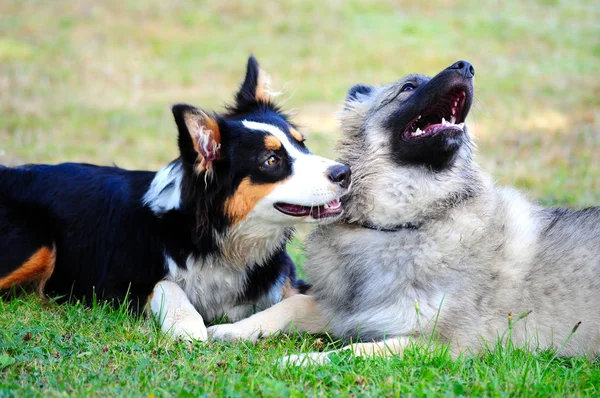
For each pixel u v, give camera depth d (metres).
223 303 7.44
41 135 15.72
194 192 6.89
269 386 5.28
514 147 14.91
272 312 6.99
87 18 26.16
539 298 6.49
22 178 7.82
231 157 6.78
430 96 6.60
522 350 6.18
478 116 17.16
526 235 6.77
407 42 23.75
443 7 27.38
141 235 7.20
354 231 6.87
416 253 6.47
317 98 19.17
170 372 5.61
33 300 7.34
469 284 6.39
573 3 27.92
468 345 6.33
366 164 6.91
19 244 7.39
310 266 7.18
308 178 6.63
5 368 5.56
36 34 24.27
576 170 13.19
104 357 5.86
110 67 21.73
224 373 5.62
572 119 16.95
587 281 6.56
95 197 7.61
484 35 24.45
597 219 7.01
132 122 17.23
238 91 7.73
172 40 24.36
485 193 6.92
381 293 6.56
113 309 7.18
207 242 7.02
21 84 19.61
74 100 18.67
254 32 25.03
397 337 6.36
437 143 6.52
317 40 24.17
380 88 7.46
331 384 5.50
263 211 6.82
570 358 6.44
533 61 22.00
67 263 7.56
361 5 27.47
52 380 5.32
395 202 6.70
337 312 6.98
